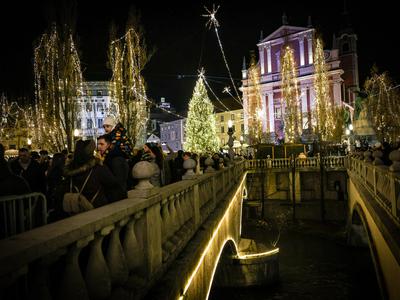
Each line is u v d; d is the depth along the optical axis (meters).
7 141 47.00
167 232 5.39
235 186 17.45
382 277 9.04
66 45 20.91
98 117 53.47
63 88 20.84
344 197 35.31
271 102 60.44
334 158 35.44
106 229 3.22
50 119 21.02
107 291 3.20
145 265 4.22
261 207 35.81
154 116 91.12
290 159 36.69
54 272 2.93
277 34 60.81
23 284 2.59
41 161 10.48
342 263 23.16
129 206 3.66
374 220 9.54
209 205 9.38
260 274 18.89
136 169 4.39
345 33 63.88
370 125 31.56
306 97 57.41
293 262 23.70
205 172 10.56
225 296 18.22
